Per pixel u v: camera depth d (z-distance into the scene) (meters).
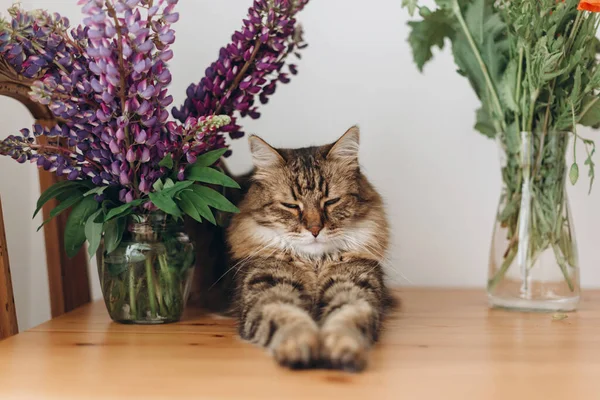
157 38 1.33
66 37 1.35
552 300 1.55
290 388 0.97
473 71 1.61
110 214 1.33
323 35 2.00
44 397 0.94
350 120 2.02
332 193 1.56
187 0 2.00
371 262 1.57
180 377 1.03
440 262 2.03
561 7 1.43
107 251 1.40
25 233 1.99
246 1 2.00
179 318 1.50
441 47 1.68
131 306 1.45
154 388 0.97
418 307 1.65
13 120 1.94
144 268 1.43
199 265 1.70
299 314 1.24
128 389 0.97
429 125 2.01
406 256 2.03
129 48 1.25
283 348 1.07
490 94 1.58
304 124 2.02
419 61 1.69
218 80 1.50
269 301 1.34
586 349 1.20
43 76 1.40
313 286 1.53
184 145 1.38
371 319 1.25
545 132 1.51
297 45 1.57
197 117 1.49
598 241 2.00
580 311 1.58
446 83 2.00
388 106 2.01
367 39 2.00
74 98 1.32
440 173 2.02
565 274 1.55
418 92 2.01
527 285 1.56
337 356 1.04
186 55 2.01
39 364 1.11
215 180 1.39
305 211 1.53
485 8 1.54
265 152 1.58
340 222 1.56
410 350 1.20
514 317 1.51
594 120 1.53
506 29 1.53
